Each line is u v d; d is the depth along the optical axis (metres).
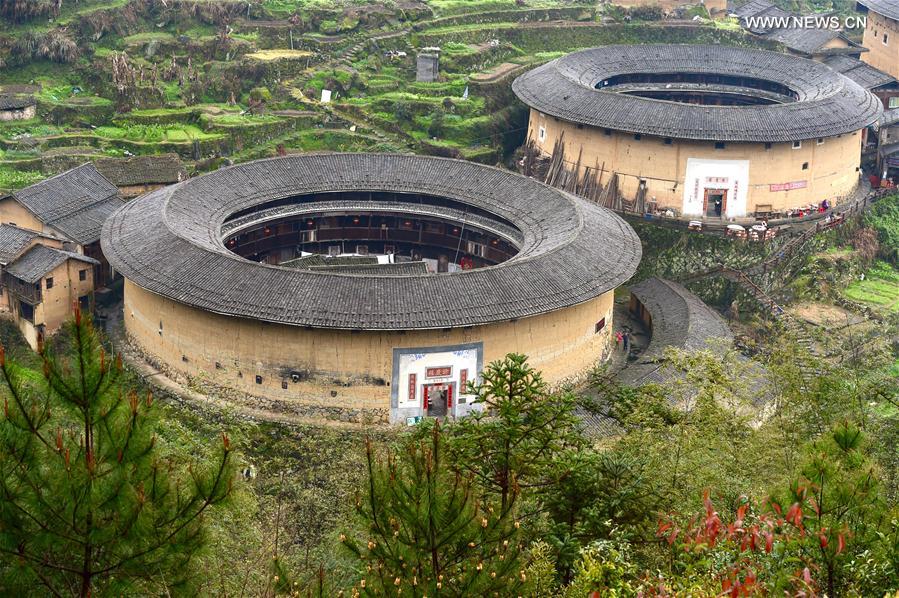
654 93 126.06
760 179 107.19
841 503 32.69
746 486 47.19
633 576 36.34
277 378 76.50
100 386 30.45
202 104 120.88
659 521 40.44
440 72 129.25
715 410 55.72
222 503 31.36
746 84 126.38
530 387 45.94
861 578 32.16
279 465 68.44
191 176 108.06
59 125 114.19
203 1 132.25
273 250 99.19
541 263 79.56
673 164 107.00
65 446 30.72
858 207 112.06
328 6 137.50
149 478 30.70
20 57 120.56
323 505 53.91
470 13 142.25
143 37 126.75
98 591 31.50
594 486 45.50
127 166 102.25
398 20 137.88
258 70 124.94
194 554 31.67
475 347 76.62
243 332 76.19
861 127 108.75
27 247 87.50
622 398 59.47
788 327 77.19
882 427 53.69
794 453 52.09
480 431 45.16
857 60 136.50
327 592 34.22
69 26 123.88
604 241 85.44
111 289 92.50
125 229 84.38
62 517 29.50
